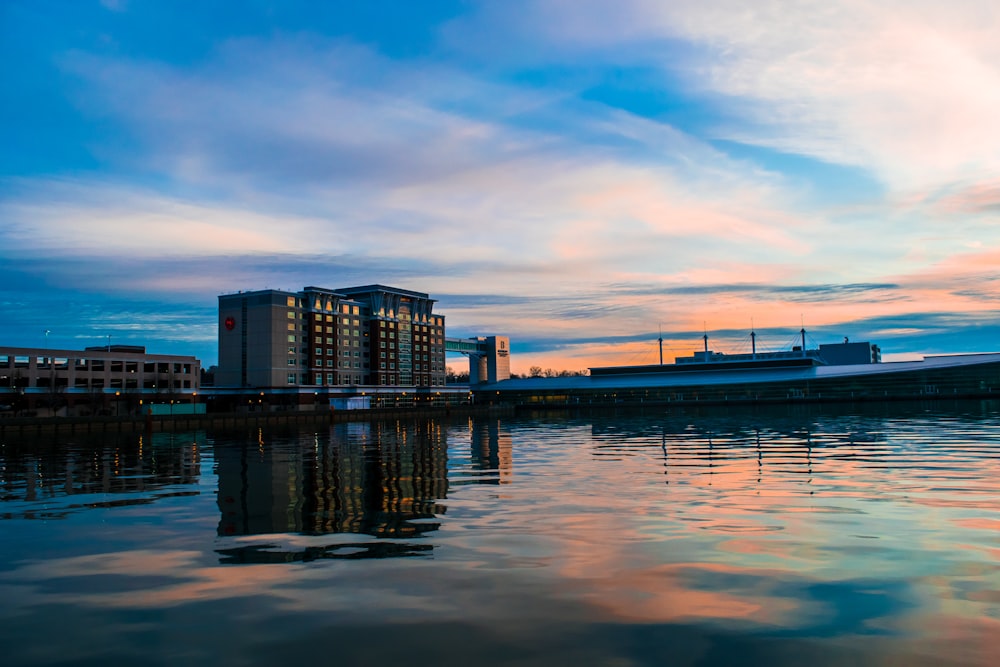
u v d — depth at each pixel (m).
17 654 11.97
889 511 23.56
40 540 21.16
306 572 16.75
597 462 44.28
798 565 16.67
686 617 13.25
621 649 11.79
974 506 24.36
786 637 12.20
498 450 57.91
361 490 32.03
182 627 13.12
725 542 19.19
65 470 45.41
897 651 11.54
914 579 15.38
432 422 143.88
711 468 38.44
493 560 17.61
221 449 65.31
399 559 17.86
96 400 145.88
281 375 174.25
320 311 184.12
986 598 14.06
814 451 48.03
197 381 166.62
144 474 41.84
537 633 12.56
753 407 188.38
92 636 12.74
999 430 70.31
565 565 17.03
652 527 21.45
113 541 20.84
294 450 62.06
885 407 160.25
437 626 12.98
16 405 135.62
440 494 30.08
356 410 157.62
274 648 12.07
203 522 23.98
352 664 11.37
